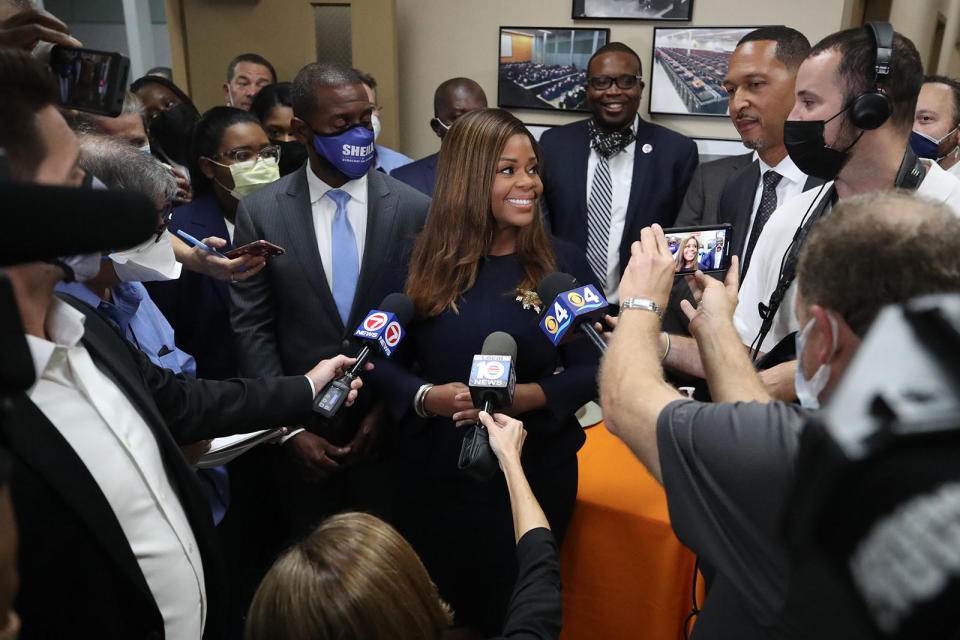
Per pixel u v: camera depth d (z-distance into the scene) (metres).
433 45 4.34
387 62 4.19
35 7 1.36
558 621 1.24
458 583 2.01
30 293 1.03
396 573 1.13
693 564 2.01
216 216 2.76
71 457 1.04
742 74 2.54
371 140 2.33
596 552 2.10
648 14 3.87
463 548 1.96
